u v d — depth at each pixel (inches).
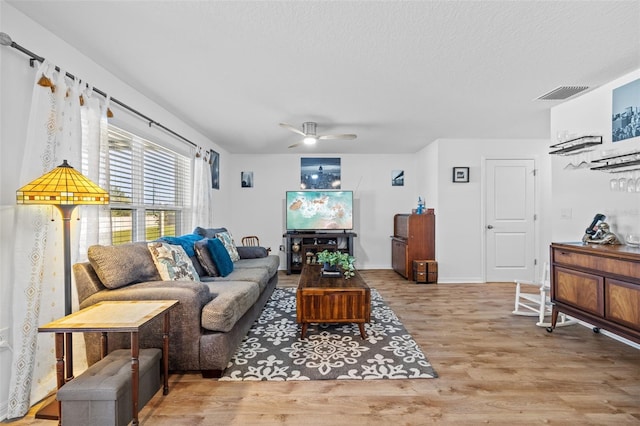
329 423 66.9
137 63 97.3
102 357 77.2
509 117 153.6
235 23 76.5
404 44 86.0
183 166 165.5
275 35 81.7
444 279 202.2
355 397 76.5
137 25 77.7
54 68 78.4
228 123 161.8
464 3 68.8
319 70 101.8
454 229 202.2
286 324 126.8
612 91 112.1
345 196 234.8
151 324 82.1
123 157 115.0
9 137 71.1
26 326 70.9
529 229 202.1
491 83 112.8
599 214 115.3
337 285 115.1
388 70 101.9
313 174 246.8
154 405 73.0
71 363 70.9
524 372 88.3
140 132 120.9
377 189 247.6
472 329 121.1
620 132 109.2
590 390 79.3
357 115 149.4
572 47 87.7
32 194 64.5
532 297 133.0
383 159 247.6
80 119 86.3
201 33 81.0
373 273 230.7
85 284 81.5
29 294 71.7
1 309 69.1
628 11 71.3
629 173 107.0
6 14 70.2
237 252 175.0
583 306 104.1
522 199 201.8
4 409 68.7
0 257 69.0
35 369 74.7
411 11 71.6
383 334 116.0
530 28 78.4
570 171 131.3
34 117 73.5
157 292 82.6
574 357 97.6
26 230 72.0
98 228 92.2
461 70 102.2
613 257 92.7
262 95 123.6
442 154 200.7
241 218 246.8
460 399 75.5
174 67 100.0
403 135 190.7
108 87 103.0
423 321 130.0
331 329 121.4
